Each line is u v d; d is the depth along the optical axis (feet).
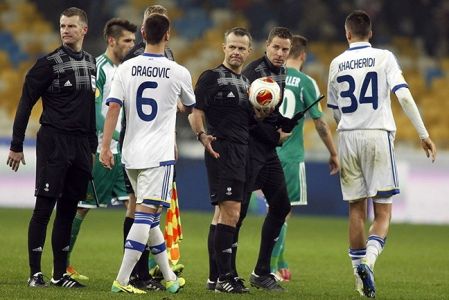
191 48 328.08
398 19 338.95
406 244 176.45
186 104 94.79
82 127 96.58
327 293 102.58
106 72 117.29
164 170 91.50
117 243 158.81
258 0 336.08
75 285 97.35
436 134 296.10
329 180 242.78
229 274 96.37
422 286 113.60
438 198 235.81
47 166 95.30
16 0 336.49
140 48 101.81
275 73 104.94
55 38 329.31
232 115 96.94
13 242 152.05
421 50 338.75
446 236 196.13
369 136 99.60
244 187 100.07
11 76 305.94
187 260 136.77
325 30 327.88
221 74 97.30
